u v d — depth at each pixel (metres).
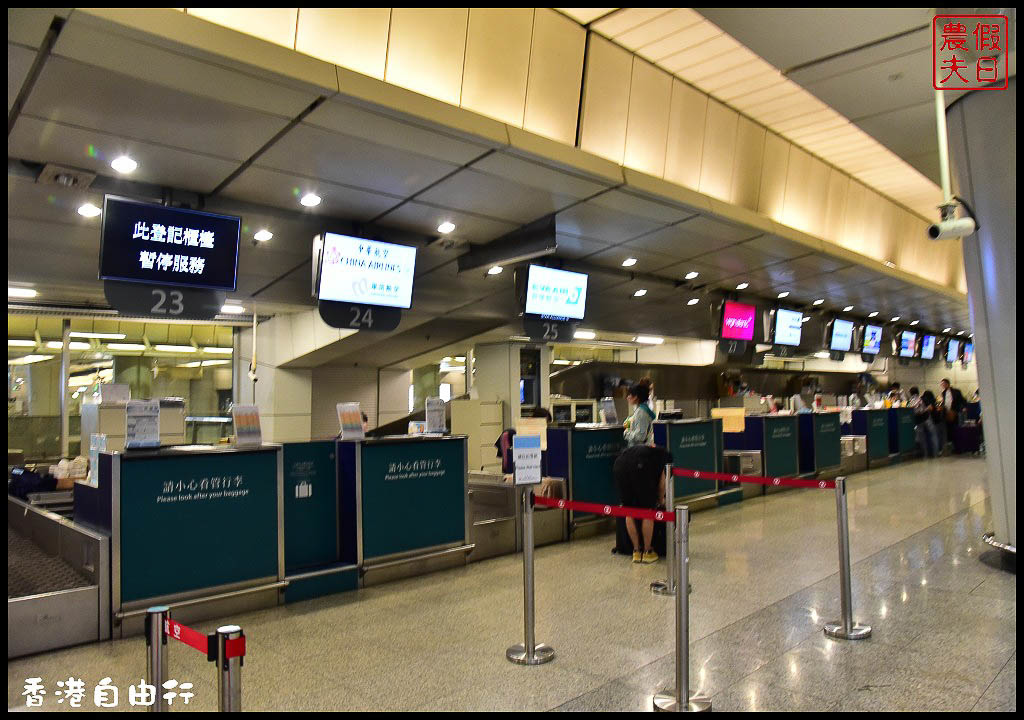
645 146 7.54
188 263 5.99
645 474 6.91
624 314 14.50
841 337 17.03
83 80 4.20
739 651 4.32
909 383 26.83
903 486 11.98
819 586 5.79
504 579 6.19
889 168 11.02
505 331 14.53
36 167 5.63
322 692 3.76
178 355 13.55
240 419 5.42
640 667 4.08
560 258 9.95
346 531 6.12
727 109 8.37
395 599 5.59
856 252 11.06
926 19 4.76
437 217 7.52
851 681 3.83
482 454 14.71
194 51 3.87
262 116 4.82
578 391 16.62
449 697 3.69
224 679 2.49
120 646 4.52
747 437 11.69
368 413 15.56
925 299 15.48
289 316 13.26
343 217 7.45
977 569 6.28
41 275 9.05
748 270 11.28
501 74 6.02
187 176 6.01
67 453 11.92
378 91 4.70
